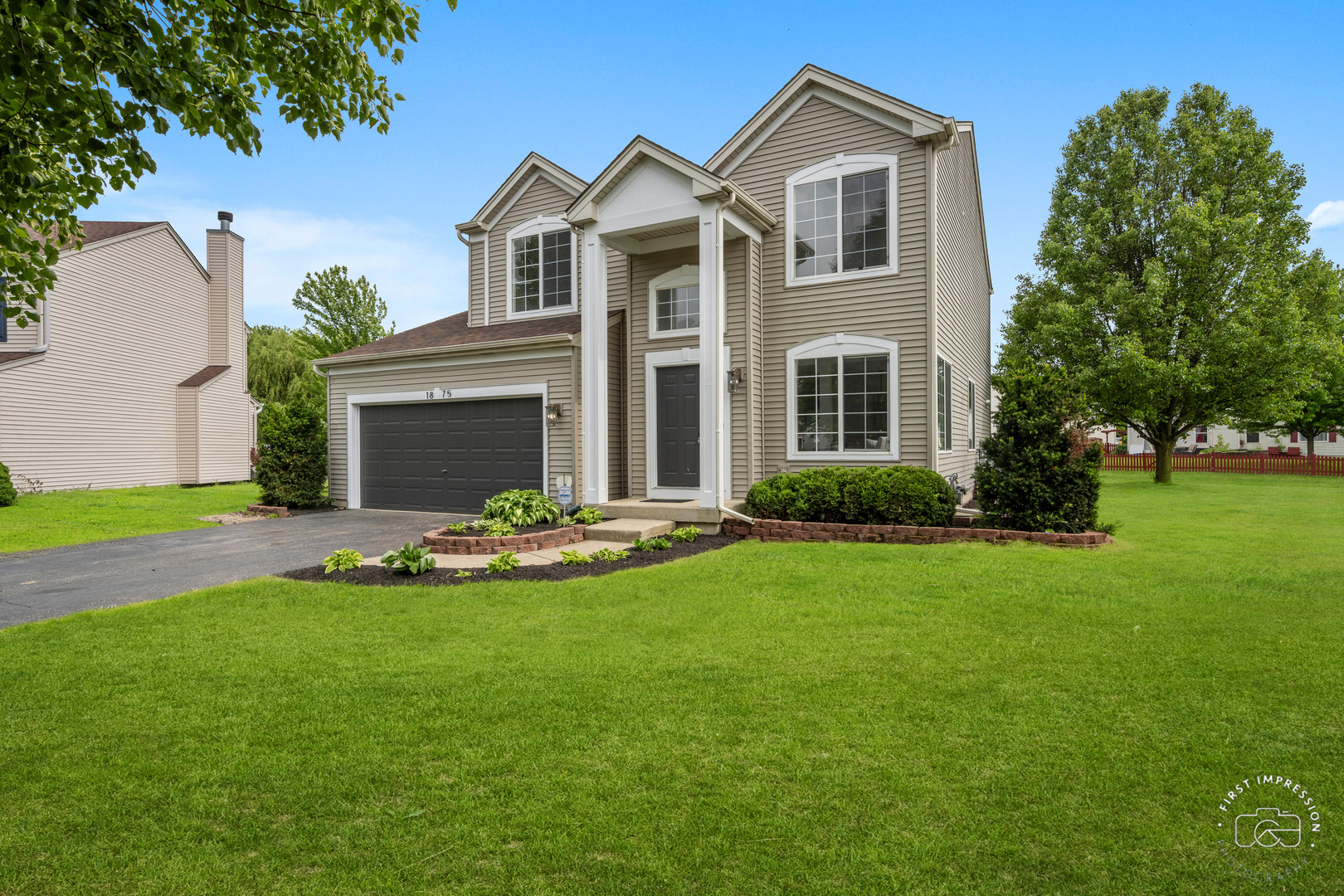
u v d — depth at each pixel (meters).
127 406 21.59
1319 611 5.84
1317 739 3.44
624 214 11.38
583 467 12.02
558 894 2.35
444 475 14.81
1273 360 20.09
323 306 32.47
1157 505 14.98
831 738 3.49
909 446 11.33
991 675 4.34
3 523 12.79
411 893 2.37
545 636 5.33
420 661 4.74
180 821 2.82
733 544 9.87
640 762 3.26
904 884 2.39
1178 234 20.75
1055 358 23.39
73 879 2.46
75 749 3.46
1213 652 4.74
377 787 3.06
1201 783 3.03
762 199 12.61
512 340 13.35
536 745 3.44
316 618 5.98
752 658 4.73
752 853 2.57
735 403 11.98
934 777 3.09
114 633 5.55
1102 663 4.55
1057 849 2.59
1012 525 10.02
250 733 3.62
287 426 15.18
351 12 5.11
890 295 11.52
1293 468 27.50
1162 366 20.28
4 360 18.39
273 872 2.50
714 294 10.75
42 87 4.19
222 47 4.74
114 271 21.20
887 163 11.58
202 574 8.22
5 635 5.53
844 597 6.45
